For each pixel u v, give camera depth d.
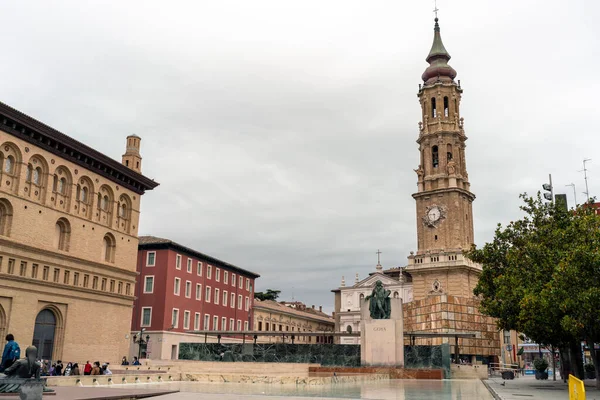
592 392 33.34
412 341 64.56
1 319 47.34
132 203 66.25
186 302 85.75
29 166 51.41
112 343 61.00
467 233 102.19
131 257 65.50
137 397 24.05
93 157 58.25
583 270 35.16
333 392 31.84
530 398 29.44
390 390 34.81
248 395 27.52
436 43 111.50
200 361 59.75
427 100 108.94
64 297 54.06
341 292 135.38
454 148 104.88
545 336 42.41
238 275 105.19
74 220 56.25
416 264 99.75
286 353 60.66
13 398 18.98
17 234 49.00
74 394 22.19
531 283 41.34
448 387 39.31
